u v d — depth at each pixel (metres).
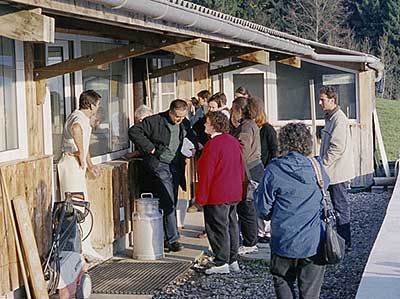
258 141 8.96
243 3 48.06
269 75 16.05
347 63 15.52
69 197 7.04
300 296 5.51
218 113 8.04
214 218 8.11
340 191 8.95
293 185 5.37
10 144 6.69
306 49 13.66
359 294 6.02
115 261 8.66
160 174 9.01
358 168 15.40
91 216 7.49
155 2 5.71
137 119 9.27
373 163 15.73
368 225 11.50
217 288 7.68
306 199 5.38
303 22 44.62
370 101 15.51
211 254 9.26
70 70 7.20
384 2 48.56
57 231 6.78
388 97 45.88
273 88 16.06
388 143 25.97
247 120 9.03
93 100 7.63
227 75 16.14
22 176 6.50
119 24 6.53
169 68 10.93
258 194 5.47
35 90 7.09
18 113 6.80
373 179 15.46
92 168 7.79
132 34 7.71
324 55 14.99
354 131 15.41
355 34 48.88
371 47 48.72
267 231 9.88
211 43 10.05
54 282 6.62
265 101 16.08
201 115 10.98
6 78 6.62
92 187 8.39
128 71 10.01
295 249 5.37
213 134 8.09
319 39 44.16
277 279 5.59
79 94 8.52
